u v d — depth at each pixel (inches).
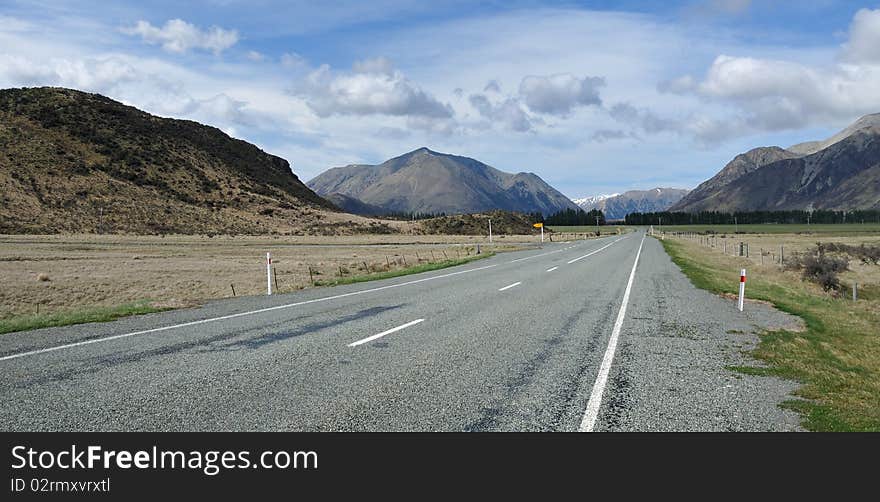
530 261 1226.0
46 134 4303.6
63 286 940.6
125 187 4003.4
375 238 3661.4
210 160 5457.7
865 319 606.2
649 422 203.3
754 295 655.1
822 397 242.1
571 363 288.7
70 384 235.6
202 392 226.8
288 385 239.1
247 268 1341.0
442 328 389.7
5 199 3164.4
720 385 254.8
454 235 4424.2
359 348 319.0
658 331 394.0
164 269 1310.3
